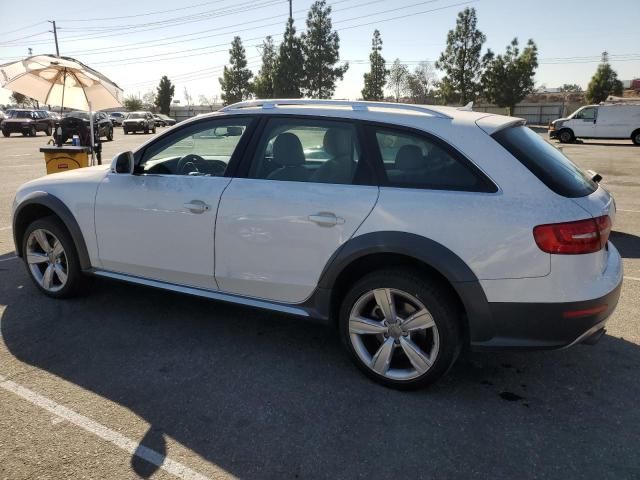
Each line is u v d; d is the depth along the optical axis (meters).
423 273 2.97
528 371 3.39
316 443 2.65
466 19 47.09
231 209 3.40
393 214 2.95
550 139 28.06
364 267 3.20
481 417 2.88
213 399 3.02
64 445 2.59
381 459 2.54
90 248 4.10
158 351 3.59
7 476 2.36
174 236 3.66
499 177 2.82
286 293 3.37
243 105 3.63
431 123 3.03
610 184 11.71
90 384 3.15
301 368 3.39
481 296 2.80
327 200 3.12
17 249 4.59
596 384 3.24
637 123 25.12
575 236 2.67
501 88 47.69
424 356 3.01
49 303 4.36
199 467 2.46
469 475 2.43
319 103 3.45
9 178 12.02
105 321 4.04
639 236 6.98
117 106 8.65
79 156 7.81
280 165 3.39
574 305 2.71
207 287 3.67
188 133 3.76
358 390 3.14
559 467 2.49
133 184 3.83
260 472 2.44
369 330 3.15
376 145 3.12
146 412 2.88
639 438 2.71
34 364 3.38
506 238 2.73
